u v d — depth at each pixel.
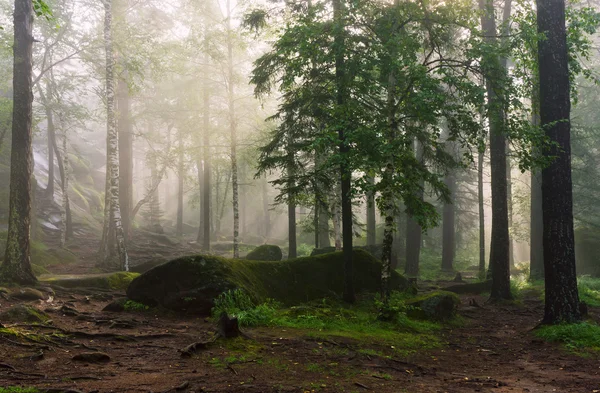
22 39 16.48
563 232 12.48
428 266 33.25
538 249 28.31
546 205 12.66
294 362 8.23
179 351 8.38
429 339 11.68
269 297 14.41
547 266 12.68
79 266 24.75
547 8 12.86
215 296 12.85
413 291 17.98
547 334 11.80
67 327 10.45
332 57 13.32
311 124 15.57
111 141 21.55
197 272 13.32
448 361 9.55
